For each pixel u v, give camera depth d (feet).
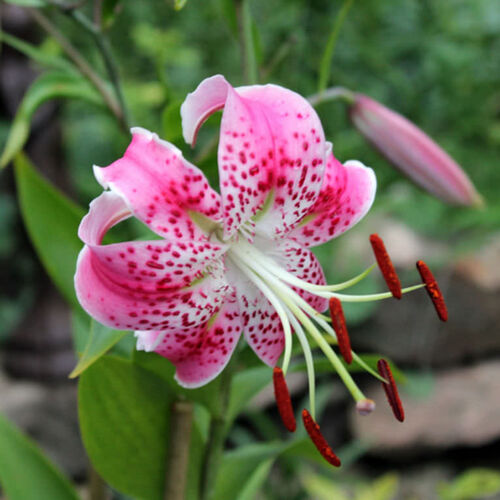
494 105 4.89
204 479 1.53
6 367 3.79
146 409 1.49
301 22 4.30
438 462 4.05
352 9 4.56
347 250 4.13
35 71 2.97
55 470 1.62
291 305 1.34
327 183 1.34
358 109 1.77
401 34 4.86
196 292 1.28
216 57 4.92
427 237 4.43
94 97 1.67
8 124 3.05
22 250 3.87
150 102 3.91
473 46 4.88
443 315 1.36
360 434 3.95
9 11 2.14
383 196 4.40
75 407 3.68
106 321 1.24
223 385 1.46
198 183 1.25
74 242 1.60
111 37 4.78
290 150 1.28
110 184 1.19
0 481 1.62
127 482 1.54
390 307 4.02
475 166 4.74
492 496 3.70
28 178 1.58
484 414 3.96
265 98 1.28
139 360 1.42
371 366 1.53
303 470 3.68
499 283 4.02
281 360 1.60
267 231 1.33
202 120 1.26
